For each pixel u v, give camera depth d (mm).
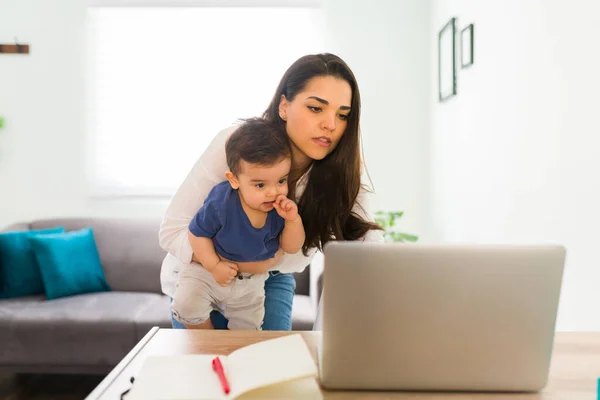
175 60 3492
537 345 762
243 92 3508
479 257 738
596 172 1548
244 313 1412
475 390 786
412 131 3514
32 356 2320
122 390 773
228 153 1215
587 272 1626
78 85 3451
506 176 2184
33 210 3449
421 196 3521
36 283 2752
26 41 3430
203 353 912
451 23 2873
